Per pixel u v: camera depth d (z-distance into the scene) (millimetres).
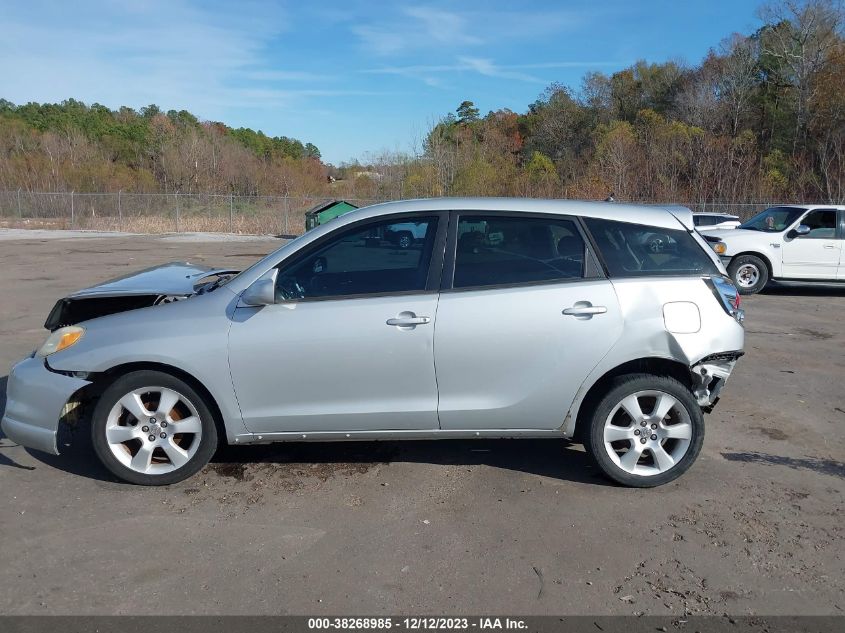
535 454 4977
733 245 13117
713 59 50031
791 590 3340
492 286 4266
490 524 3959
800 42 43562
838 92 39719
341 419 4285
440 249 4309
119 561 3557
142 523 3945
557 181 40344
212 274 5312
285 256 4305
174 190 49781
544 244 4348
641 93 55156
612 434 4352
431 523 3967
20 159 48438
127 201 35906
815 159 39094
